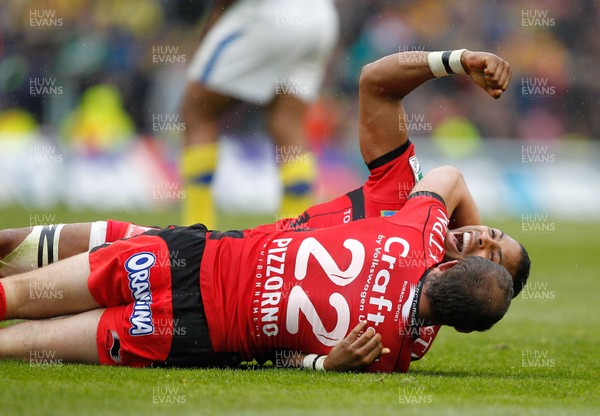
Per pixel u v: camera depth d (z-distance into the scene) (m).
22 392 11.59
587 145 59.38
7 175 47.16
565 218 58.00
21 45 53.34
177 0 52.81
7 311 14.29
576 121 61.34
